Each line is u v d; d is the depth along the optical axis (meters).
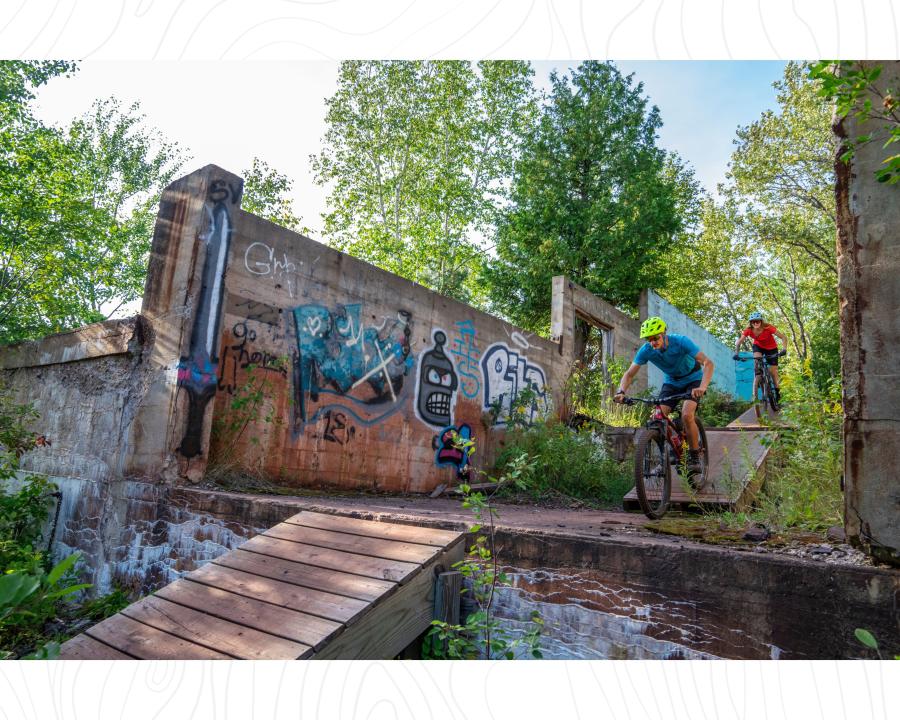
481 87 18.48
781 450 4.59
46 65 12.01
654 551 2.68
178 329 5.57
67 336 7.00
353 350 7.47
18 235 10.90
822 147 19.19
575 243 17.66
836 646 2.20
